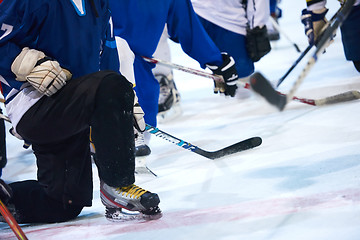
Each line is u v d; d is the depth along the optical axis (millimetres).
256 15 12289
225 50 12500
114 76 6184
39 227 6965
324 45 6219
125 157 6223
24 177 10234
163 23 9953
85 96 6152
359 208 5582
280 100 6258
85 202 6828
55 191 6770
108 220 6844
